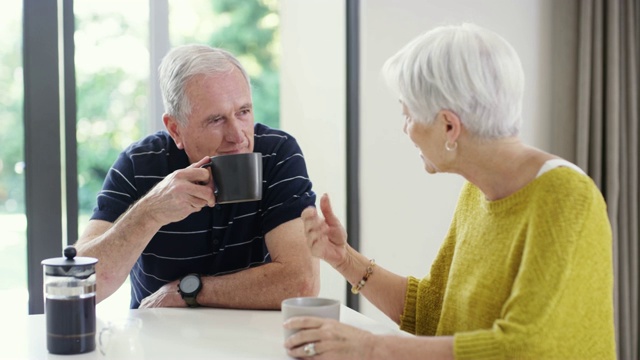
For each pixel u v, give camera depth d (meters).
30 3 2.22
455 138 1.19
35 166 2.26
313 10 3.22
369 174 2.76
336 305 1.21
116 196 1.79
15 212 2.51
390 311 1.53
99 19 4.19
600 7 2.95
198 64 1.67
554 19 3.01
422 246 2.85
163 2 2.85
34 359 1.17
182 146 1.79
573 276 1.06
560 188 1.10
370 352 1.10
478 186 1.25
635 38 2.99
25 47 2.24
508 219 1.20
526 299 1.06
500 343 1.04
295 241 1.72
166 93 1.73
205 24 5.14
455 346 1.06
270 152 1.84
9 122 2.45
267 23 5.18
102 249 1.58
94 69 4.29
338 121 2.93
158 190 1.55
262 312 1.56
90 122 4.40
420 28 2.79
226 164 1.45
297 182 1.81
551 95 3.03
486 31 1.19
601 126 2.98
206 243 1.81
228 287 1.61
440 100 1.16
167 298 1.63
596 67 2.96
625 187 2.97
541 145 3.03
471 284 1.25
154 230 1.57
